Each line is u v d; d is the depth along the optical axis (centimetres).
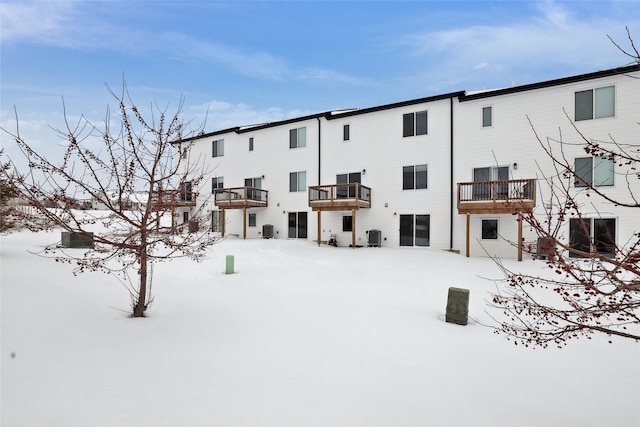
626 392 360
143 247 554
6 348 378
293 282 926
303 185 2116
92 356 379
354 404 312
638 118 1281
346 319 595
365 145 1905
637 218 1252
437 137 1695
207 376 352
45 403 277
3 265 838
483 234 1562
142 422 261
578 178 311
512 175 1504
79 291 671
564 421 301
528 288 877
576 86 1393
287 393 326
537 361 440
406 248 1731
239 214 2367
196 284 875
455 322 596
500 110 1548
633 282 274
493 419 298
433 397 335
